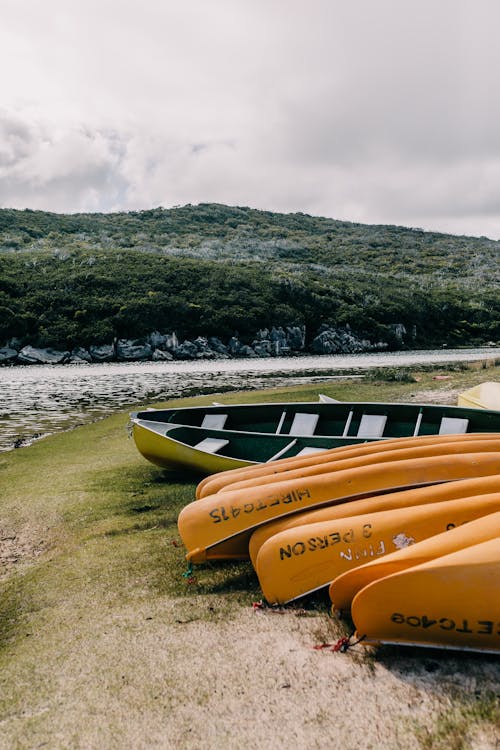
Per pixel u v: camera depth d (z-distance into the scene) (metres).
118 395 21.31
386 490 4.01
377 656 2.90
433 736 2.33
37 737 2.49
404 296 87.81
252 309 68.12
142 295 66.50
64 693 2.79
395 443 5.18
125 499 6.49
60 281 67.31
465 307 89.75
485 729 2.35
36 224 132.62
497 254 157.38
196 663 2.95
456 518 3.37
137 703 2.66
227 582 3.98
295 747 2.32
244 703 2.61
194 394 21.02
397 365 36.41
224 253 116.19
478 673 2.71
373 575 3.00
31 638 3.41
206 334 63.12
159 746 2.38
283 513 3.95
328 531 3.45
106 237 125.69
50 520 5.91
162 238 135.25
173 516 5.71
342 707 2.53
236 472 4.94
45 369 42.09
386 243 162.50
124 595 3.91
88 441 10.88
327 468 4.51
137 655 3.08
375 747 2.30
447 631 2.79
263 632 3.22
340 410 8.01
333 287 85.19
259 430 8.37
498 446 4.70
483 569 2.71
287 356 63.72
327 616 3.34
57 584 4.22
